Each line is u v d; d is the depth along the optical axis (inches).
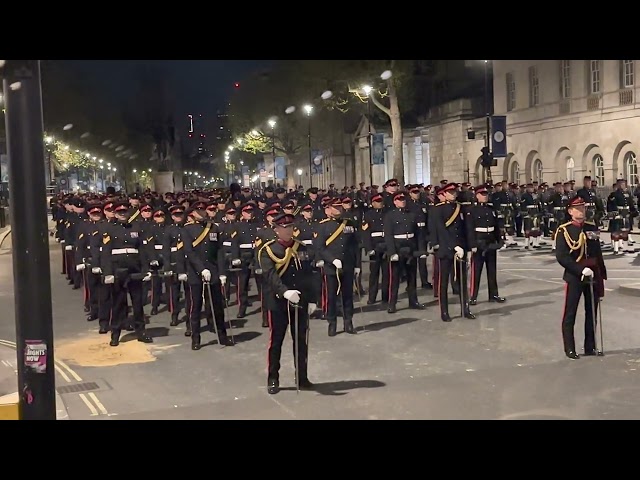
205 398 331.0
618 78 1362.0
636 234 1025.5
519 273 714.8
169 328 510.3
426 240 595.2
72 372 391.5
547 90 1568.7
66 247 735.7
